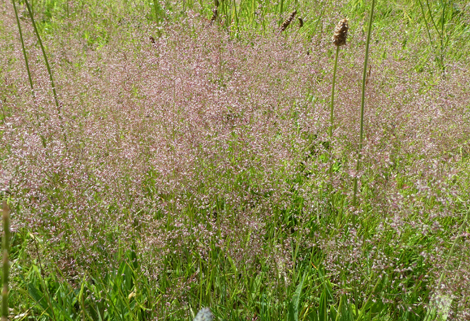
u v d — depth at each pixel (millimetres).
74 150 2734
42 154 2396
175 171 2553
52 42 5637
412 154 2797
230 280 2445
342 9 5754
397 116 3148
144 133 3029
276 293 2354
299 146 2885
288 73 3912
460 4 6145
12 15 6297
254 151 2713
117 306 2342
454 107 3295
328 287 2400
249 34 4859
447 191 2162
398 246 2244
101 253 2525
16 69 4438
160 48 3385
